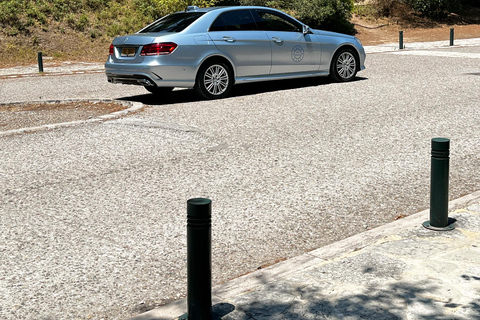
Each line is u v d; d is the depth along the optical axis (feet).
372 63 57.41
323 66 42.09
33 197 18.98
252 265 13.98
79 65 68.18
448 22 131.03
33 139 26.73
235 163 22.47
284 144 25.14
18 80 54.39
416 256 13.51
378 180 20.22
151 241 15.47
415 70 49.62
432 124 28.19
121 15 90.27
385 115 30.45
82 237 15.76
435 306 11.19
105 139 26.40
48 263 14.21
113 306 12.13
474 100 33.91
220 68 37.45
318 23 102.94
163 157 23.39
